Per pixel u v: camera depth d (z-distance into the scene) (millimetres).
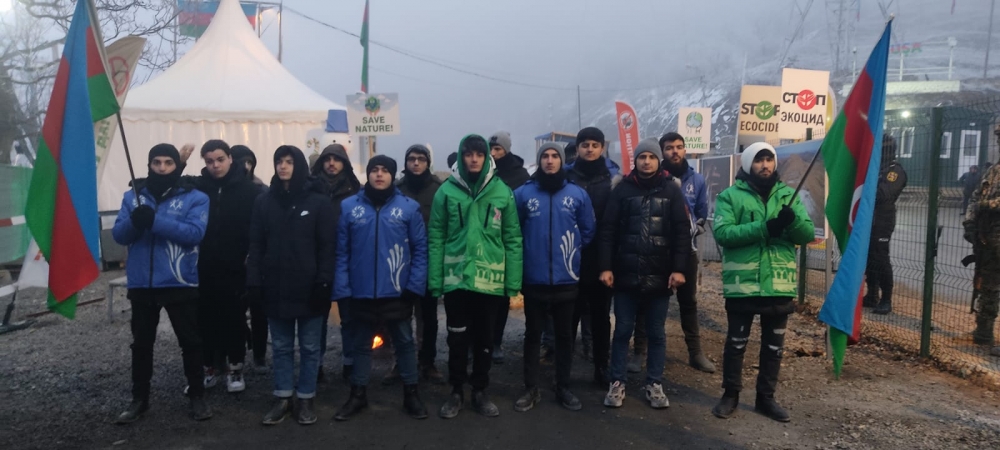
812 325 7160
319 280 4387
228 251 5059
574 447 4176
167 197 4441
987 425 4352
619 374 4840
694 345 5781
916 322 7059
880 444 4113
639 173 4719
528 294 4723
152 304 4422
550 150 4652
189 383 4602
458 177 4578
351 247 4516
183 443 4215
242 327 5168
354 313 4559
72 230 4250
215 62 11906
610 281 4746
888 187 7309
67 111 4242
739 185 4637
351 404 4660
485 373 4719
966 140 6410
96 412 4727
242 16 12953
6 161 18125
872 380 5320
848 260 4352
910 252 7438
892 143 7258
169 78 11531
